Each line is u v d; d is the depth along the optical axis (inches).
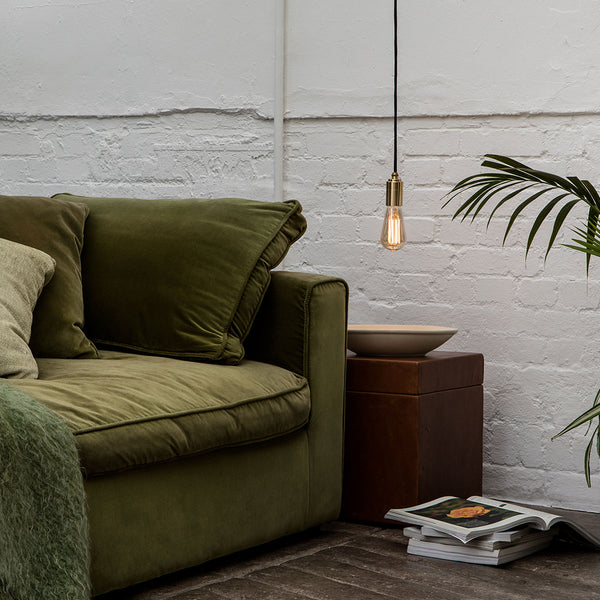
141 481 77.9
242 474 88.0
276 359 99.3
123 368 85.9
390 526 103.7
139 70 137.7
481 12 116.4
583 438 112.9
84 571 67.0
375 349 105.7
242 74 131.1
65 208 102.0
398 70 121.3
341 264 126.0
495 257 117.2
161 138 137.1
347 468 105.5
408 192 121.7
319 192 127.0
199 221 100.7
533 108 114.3
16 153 146.9
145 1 136.8
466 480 109.3
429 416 102.7
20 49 145.6
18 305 88.2
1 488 63.1
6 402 66.8
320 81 126.2
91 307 100.5
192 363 92.2
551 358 114.6
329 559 90.6
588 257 84.3
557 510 113.1
